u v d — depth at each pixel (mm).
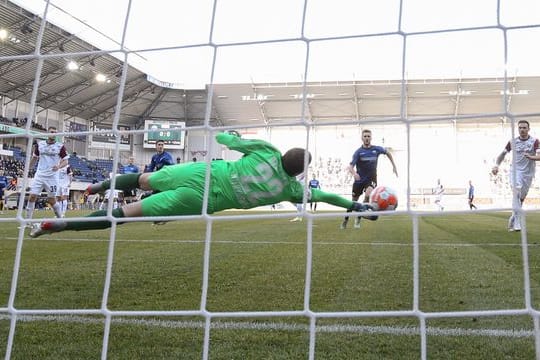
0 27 20969
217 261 5012
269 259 5145
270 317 2771
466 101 29016
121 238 7688
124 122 33406
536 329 1767
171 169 3516
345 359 2084
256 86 29594
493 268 4340
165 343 2334
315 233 8617
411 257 5172
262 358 2109
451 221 12445
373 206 3539
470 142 29891
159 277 4066
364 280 3826
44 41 22922
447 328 2531
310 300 3146
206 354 1909
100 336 2455
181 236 8102
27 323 2695
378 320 2705
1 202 19109
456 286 3553
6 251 5844
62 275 4160
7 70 24328
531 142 7328
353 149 31172
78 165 30000
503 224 11070
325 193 3516
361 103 30094
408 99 29391
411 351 2182
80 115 32219
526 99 28078
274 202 3574
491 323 2611
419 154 30094
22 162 26562
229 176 3436
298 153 3422
